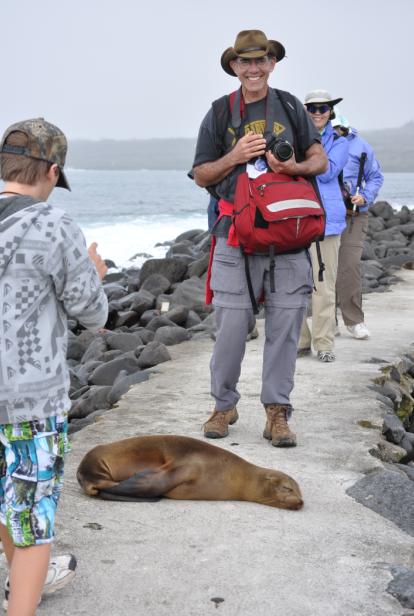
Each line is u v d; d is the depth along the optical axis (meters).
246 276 4.95
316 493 4.40
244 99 5.02
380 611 3.20
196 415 5.84
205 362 7.86
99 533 3.84
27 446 2.76
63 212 2.82
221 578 3.44
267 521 4.02
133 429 5.48
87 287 2.82
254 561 3.59
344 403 6.17
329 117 7.45
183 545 3.73
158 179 117.88
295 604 3.24
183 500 4.25
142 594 3.30
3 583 3.35
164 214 39.12
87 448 5.09
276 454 4.99
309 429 5.52
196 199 55.22
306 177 5.02
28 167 2.84
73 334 11.80
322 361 7.53
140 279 15.21
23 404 2.72
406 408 7.05
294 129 5.00
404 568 3.53
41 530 2.77
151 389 6.68
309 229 4.75
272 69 4.96
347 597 3.30
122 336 10.16
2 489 2.90
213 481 4.21
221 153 5.07
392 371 7.43
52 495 2.83
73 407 7.48
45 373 2.76
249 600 3.26
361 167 8.21
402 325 9.54
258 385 6.72
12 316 2.71
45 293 2.78
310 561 3.60
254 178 4.87
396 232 20.23
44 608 3.18
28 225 2.72
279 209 4.68
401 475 4.74
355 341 8.55
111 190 70.38
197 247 19.94
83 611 3.17
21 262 2.71
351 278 8.48
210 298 5.25
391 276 14.11
